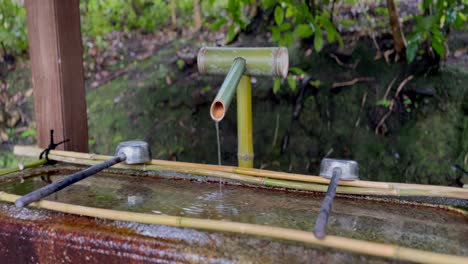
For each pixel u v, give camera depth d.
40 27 1.58
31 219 0.97
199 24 3.39
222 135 3.02
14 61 3.53
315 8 2.98
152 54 3.44
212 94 3.11
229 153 2.97
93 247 0.89
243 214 1.09
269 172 1.27
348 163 1.17
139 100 3.26
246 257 0.79
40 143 1.67
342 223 1.03
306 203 1.17
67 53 1.60
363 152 2.77
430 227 1.01
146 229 0.90
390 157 2.71
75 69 1.64
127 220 0.93
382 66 2.86
